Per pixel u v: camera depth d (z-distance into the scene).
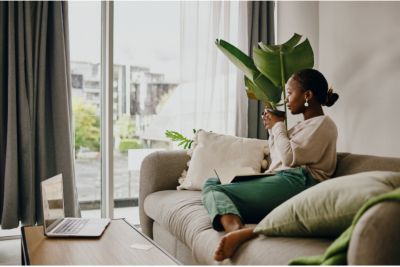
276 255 1.35
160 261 1.43
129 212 3.88
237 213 1.69
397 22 2.70
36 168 3.26
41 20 3.24
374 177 1.34
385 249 1.06
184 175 2.78
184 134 3.69
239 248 1.50
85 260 1.43
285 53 2.81
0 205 3.18
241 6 3.80
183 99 3.67
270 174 2.00
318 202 1.36
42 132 3.23
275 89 3.08
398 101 2.71
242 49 3.81
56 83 3.26
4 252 3.03
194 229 1.86
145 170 2.84
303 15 3.64
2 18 3.15
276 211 1.51
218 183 2.11
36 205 3.25
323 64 3.42
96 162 3.76
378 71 2.86
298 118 3.67
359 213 1.12
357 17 3.04
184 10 3.65
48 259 1.44
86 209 3.75
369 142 2.95
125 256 1.48
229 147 2.74
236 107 3.84
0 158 3.17
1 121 3.16
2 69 3.16
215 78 3.73
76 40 3.64
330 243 1.38
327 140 2.02
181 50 3.66
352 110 3.11
